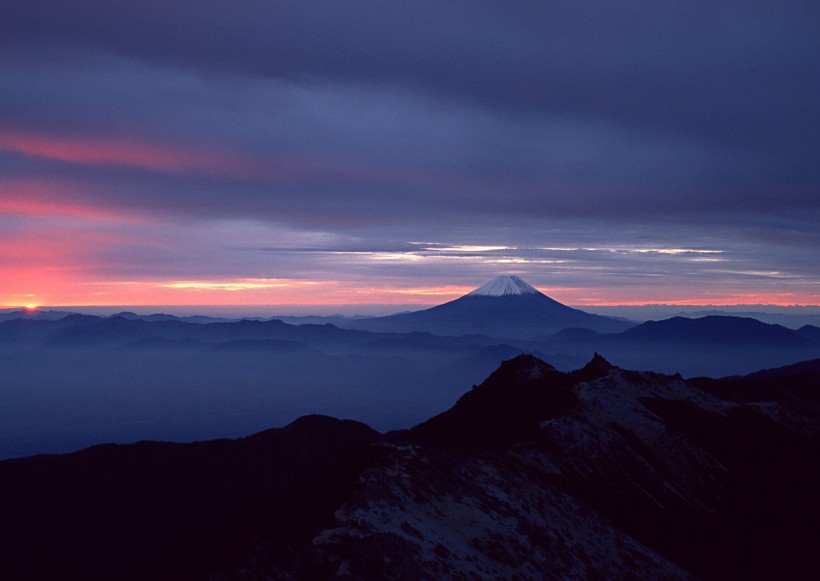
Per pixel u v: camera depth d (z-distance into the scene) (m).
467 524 35.38
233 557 27.44
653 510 52.50
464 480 40.97
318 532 29.48
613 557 40.19
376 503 33.41
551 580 33.25
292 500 36.34
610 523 45.91
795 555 48.75
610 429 62.66
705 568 44.72
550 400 68.94
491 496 40.38
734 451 68.19
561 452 56.53
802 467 66.38
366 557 26.19
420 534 31.62
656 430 64.75
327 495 34.62
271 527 31.89
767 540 51.41
